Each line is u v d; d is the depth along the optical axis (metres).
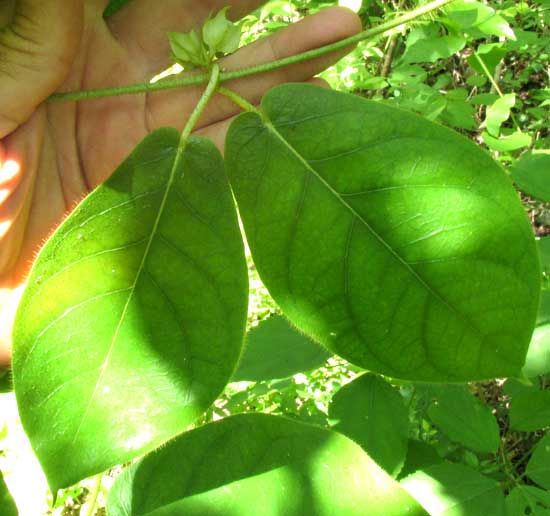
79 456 0.24
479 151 0.25
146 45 0.41
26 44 0.34
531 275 0.24
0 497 0.27
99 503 0.70
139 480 0.26
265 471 0.25
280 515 0.24
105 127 0.42
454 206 0.25
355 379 0.39
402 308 0.25
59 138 0.42
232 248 0.26
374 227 0.26
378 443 0.37
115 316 0.25
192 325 0.25
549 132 0.81
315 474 0.24
